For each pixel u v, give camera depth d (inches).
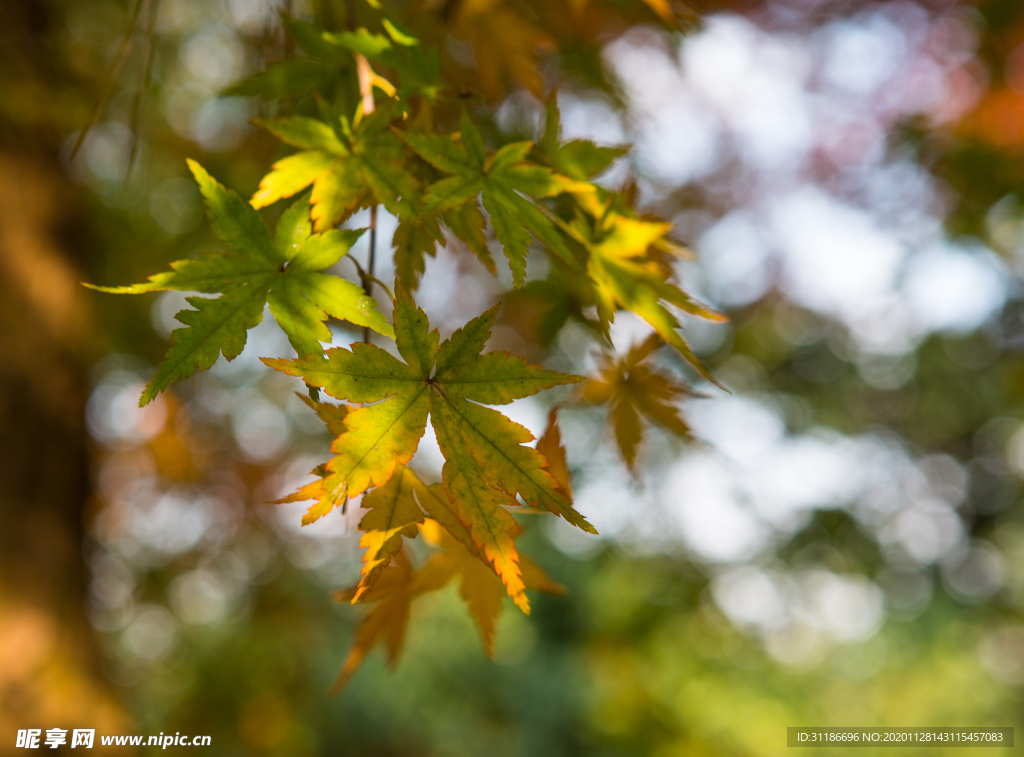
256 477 213.8
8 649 102.7
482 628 40.2
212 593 226.8
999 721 392.5
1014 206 170.9
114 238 173.0
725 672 364.8
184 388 182.7
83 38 136.0
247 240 29.0
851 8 184.5
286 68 39.3
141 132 131.3
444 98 36.3
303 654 270.5
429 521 36.2
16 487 110.9
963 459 466.6
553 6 85.1
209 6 119.3
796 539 371.6
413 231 36.4
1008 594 484.4
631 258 39.0
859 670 433.7
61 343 122.2
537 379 27.5
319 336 27.6
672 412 50.9
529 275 60.4
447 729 357.7
